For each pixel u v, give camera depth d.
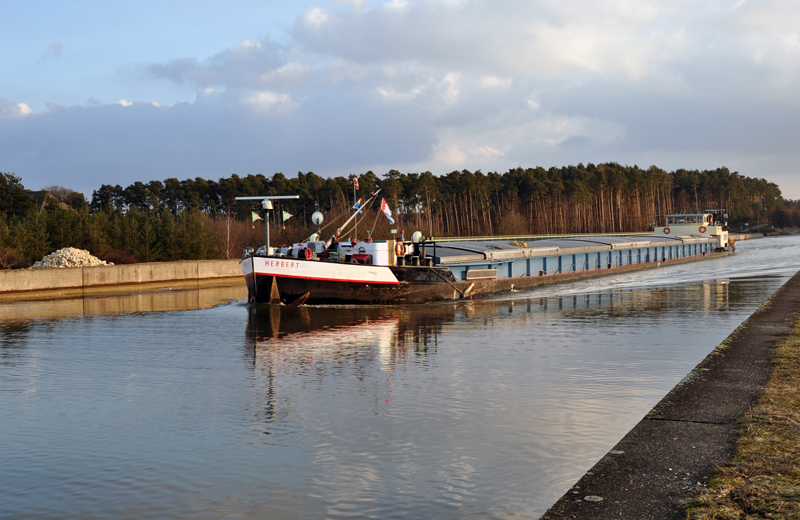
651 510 6.89
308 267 28.41
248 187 122.12
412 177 127.81
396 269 30.64
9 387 14.47
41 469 9.21
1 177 70.44
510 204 147.25
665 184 193.12
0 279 39.50
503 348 18.56
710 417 10.30
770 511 6.64
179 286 49.31
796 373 13.20
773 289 34.47
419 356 17.50
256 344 20.08
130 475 8.91
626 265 55.19
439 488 8.16
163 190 129.25
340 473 8.76
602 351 17.77
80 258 49.41
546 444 9.75
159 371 16.05
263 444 10.07
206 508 7.79
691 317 24.52
